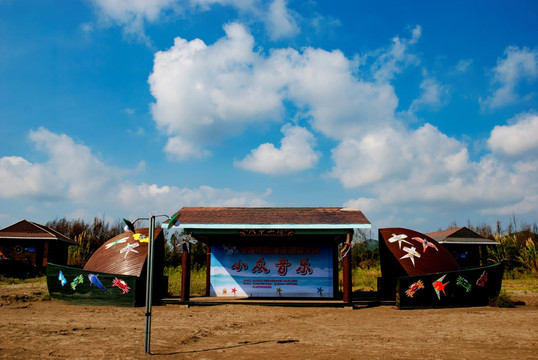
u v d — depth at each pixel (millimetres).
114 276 12062
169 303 12516
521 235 28031
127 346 6820
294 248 13875
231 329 8656
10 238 22391
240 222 12352
